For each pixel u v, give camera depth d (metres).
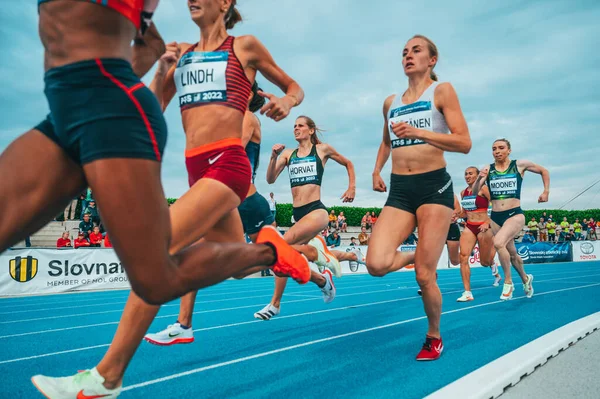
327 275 5.29
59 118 1.52
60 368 3.42
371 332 4.63
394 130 3.17
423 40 3.78
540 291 8.41
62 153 1.62
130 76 1.58
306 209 5.91
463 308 6.28
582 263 20.52
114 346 2.17
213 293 9.73
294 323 5.30
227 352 3.79
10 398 2.69
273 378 3.01
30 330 5.25
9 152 1.62
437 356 3.41
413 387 2.77
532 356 3.07
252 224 4.41
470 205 8.19
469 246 7.38
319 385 2.84
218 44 2.71
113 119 1.48
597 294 7.65
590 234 28.20
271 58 2.74
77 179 1.68
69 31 1.51
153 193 1.54
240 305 7.41
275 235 2.09
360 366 3.28
